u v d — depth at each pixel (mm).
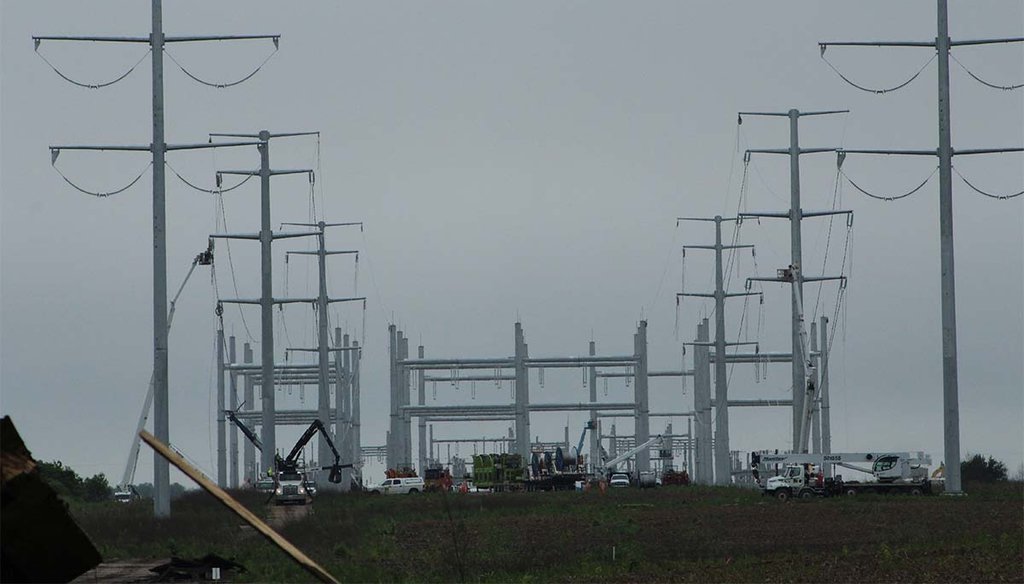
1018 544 153750
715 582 122875
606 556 155000
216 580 135500
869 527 197375
